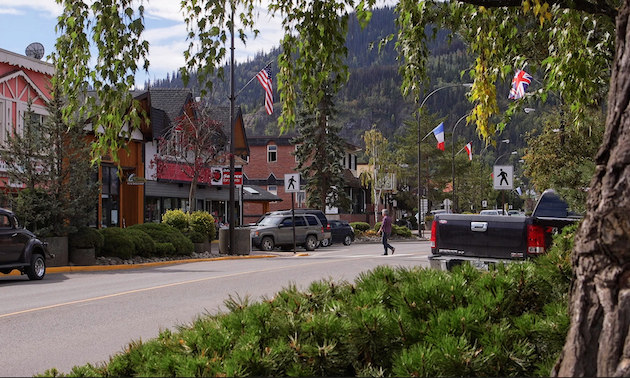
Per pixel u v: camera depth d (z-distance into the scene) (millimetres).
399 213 97375
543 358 4652
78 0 6391
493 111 8531
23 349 9633
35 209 24062
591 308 3531
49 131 24203
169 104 44812
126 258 26562
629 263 3428
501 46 8438
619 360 3334
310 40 7238
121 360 4906
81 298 15062
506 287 5438
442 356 4316
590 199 3701
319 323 4758
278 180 77375
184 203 46906
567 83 8672
